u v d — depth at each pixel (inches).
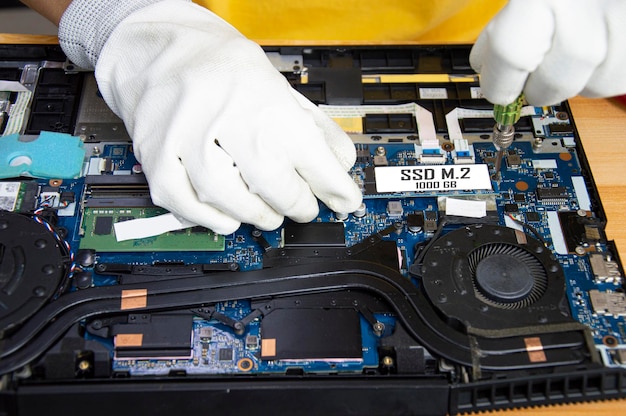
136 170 19.6
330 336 17.6
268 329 17.6
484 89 17.9
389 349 17.5
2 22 32.2
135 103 19.0
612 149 20.3
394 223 19.0
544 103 18.0
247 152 17.9
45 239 18.1
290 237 18.8
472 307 17.7
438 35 24.5
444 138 20.2
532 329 17.4
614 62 16.9
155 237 18.7
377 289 18.0
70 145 19.6
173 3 19.9
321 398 16.9
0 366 16.9
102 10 19.7
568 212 19.2
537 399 17.1
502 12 17.2
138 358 17.4
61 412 16.8
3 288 17.6
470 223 19.0
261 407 16.9
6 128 20.0
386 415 17.0
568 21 16.7
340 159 19.3
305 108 19.0
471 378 17.1
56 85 20.7
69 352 17.2
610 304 17.9
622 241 19.0
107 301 17.7
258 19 24.3
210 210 18.3
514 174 19.7
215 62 18.4
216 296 17.8
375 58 21.6
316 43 21.7
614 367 17.2
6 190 19.1
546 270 18.1
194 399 16.9
